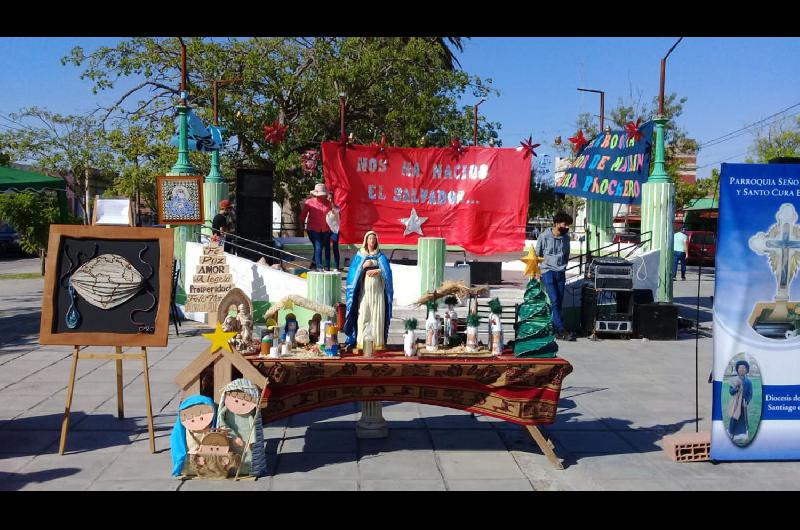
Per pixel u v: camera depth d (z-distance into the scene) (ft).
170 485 15.56
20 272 75.15
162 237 17.93
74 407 21.65
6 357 29.12
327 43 73.41
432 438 19.42
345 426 20.48
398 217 44.68
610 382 26.53
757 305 17.21
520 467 17.17
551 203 104.88
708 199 101.35
